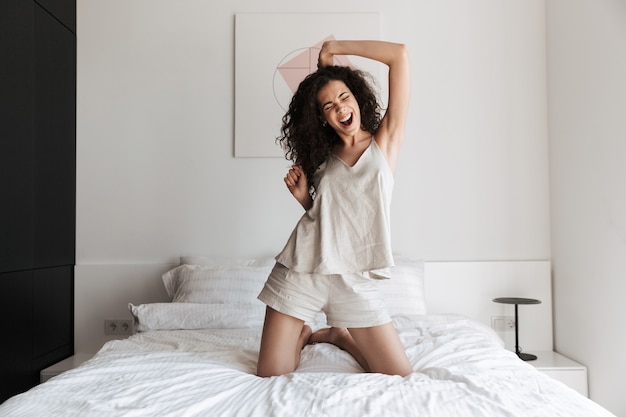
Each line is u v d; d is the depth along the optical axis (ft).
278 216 10.59
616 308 8.04
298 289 5.81
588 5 8.84
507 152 10.63
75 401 4.45
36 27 9.18
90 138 10.66
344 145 6.15
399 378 5.12
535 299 10.02
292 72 10.61
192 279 9.34
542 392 4.69
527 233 10.57
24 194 8.73
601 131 8.45
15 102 8.50
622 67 7.82
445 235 10.59
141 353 6.41
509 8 10.59
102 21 10.69
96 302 10.42
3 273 8.06
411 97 10.68
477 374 5.15
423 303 9.20
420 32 10.61
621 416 7.92
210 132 10.68
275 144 10.60
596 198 8.63
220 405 4.42
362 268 5.72
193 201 10.62
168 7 10.69
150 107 10.69
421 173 10.62
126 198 10.62
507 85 10.68
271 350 5.76
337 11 10.69
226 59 10.66
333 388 4.64
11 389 8.25
